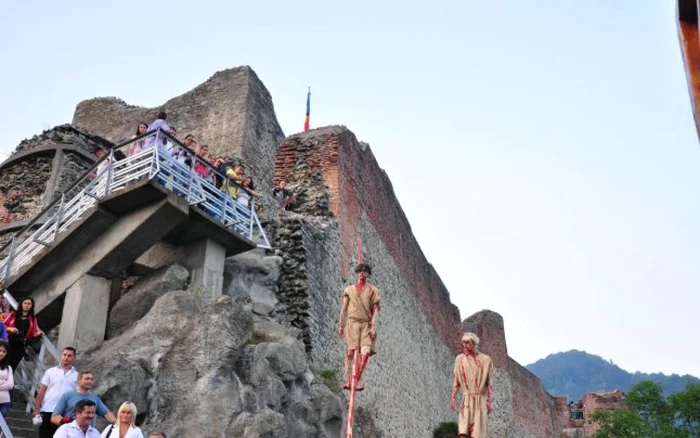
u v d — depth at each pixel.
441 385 32.50
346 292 9.62
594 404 56.91
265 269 17.11
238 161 22.45
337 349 19.14
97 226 13.22
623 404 56.34
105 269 13.23
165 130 14.84
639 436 36.81
